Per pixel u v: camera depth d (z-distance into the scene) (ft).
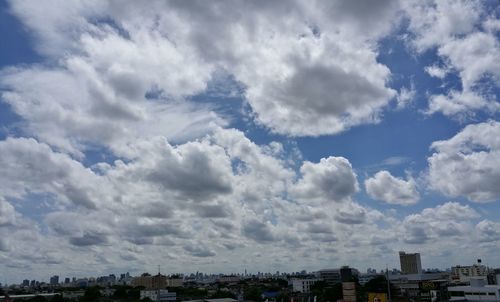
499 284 548.31
